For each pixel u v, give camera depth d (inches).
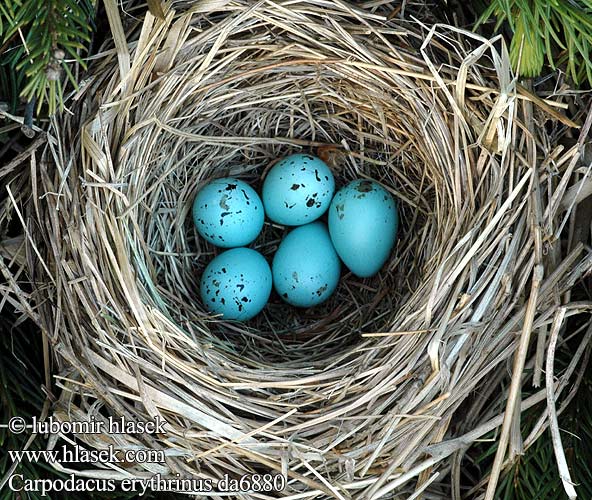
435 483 8.4
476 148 8.2
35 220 8.1
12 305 8.3
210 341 8.6
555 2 7.2
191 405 7.9
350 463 7.8
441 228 8.4
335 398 8.1
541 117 8.1
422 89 8.2
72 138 8.0
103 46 8.0
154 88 8.1
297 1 8.0
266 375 8.3
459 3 8.3
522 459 8.1
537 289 7.7
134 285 7.9
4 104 7.6
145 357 8.1
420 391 7.8
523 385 8.3
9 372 7.9
